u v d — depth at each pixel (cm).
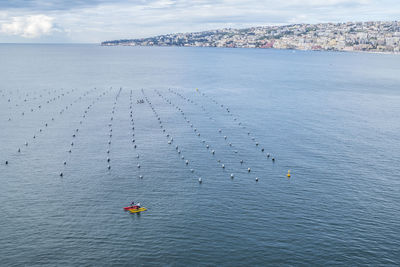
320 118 17562
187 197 9094
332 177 10425
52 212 8250
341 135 14688
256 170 10900
